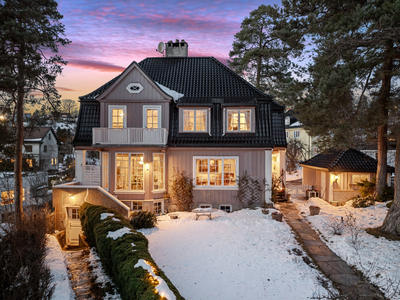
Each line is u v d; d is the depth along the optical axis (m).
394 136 12.78
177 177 17.62
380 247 11.09
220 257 10.18
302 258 10.49
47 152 45.22
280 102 13.88
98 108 18.72
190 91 19.22
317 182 23.41
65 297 7.17
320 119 12.34
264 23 26.88
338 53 11.92
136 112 17.53
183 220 14.73
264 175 17.45
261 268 9.43
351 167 20.34
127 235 9.22
